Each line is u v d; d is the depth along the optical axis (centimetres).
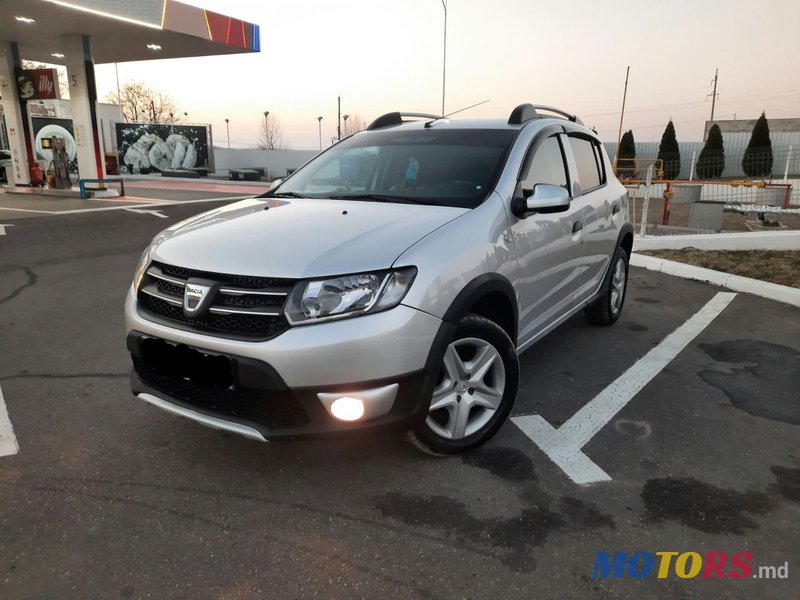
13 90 1830
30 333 511
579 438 337
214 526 257
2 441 326
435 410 291
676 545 248
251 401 261
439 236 284
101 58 2102
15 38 1744
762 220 1316
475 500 277
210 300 262
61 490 282
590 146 489
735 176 3812
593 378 423
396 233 282
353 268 256
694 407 378
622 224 518
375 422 260
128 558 237
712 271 741
